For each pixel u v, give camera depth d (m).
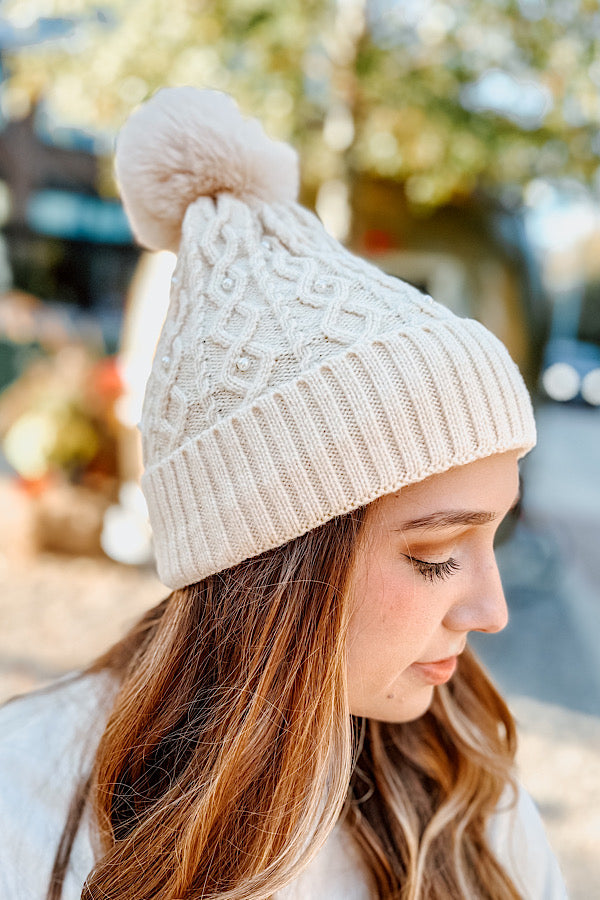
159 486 1.04
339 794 0.92
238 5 3.86
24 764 1.04
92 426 4.60
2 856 0.95
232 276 1.00
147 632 1.24
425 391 0.87
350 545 0.91
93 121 4.51
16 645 3.40
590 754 2.94
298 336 0.92
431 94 4.05
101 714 1.15
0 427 5.10
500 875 1.17
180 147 1.08
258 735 0.93
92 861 1.01
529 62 4.16
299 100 4.13
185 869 0.92
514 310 4.88
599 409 15.05
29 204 7.15
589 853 2.42
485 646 3.79
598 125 4.43
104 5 4.12
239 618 0.97
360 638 0.95
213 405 0.95
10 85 4.70
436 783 1.24
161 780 1.04
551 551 4.96
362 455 0.88
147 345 4.13
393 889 1.10
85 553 4.46
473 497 0.90
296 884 1.05
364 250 4.72
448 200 4.61
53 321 6.38
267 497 0.91
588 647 3.82
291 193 1.18
